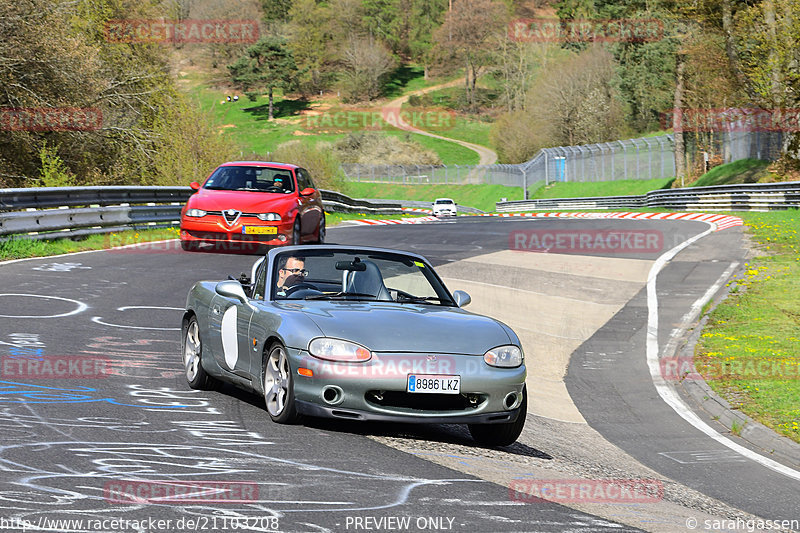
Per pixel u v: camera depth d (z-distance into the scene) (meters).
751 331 31.55
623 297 39.19
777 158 122.50
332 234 62.91
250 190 43.12
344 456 12.98
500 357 14.87
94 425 13.84
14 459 11.49
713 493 14.80
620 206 129.38
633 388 25.06
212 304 17.66
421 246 55.12
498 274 43.88
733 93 120.00
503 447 16.03
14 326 23.38
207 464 11.88
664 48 186.00
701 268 46.28
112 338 23.00
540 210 161.00
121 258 40.66
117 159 86.31
